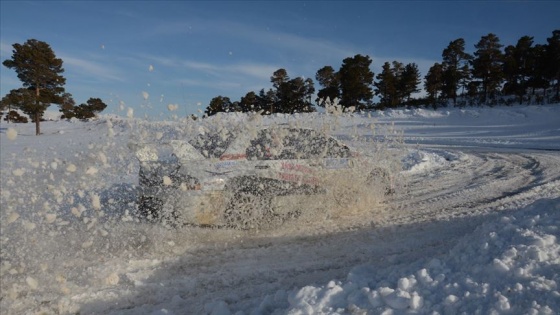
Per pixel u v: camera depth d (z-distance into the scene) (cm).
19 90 3894
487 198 760
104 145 551
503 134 2733
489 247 352
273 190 591
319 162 632
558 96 4919
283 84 3909
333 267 447
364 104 5347
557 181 890
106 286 395
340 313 281
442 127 3406
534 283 275
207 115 620
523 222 398
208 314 331
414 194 816
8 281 407
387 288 293
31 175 526
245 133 589
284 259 470
